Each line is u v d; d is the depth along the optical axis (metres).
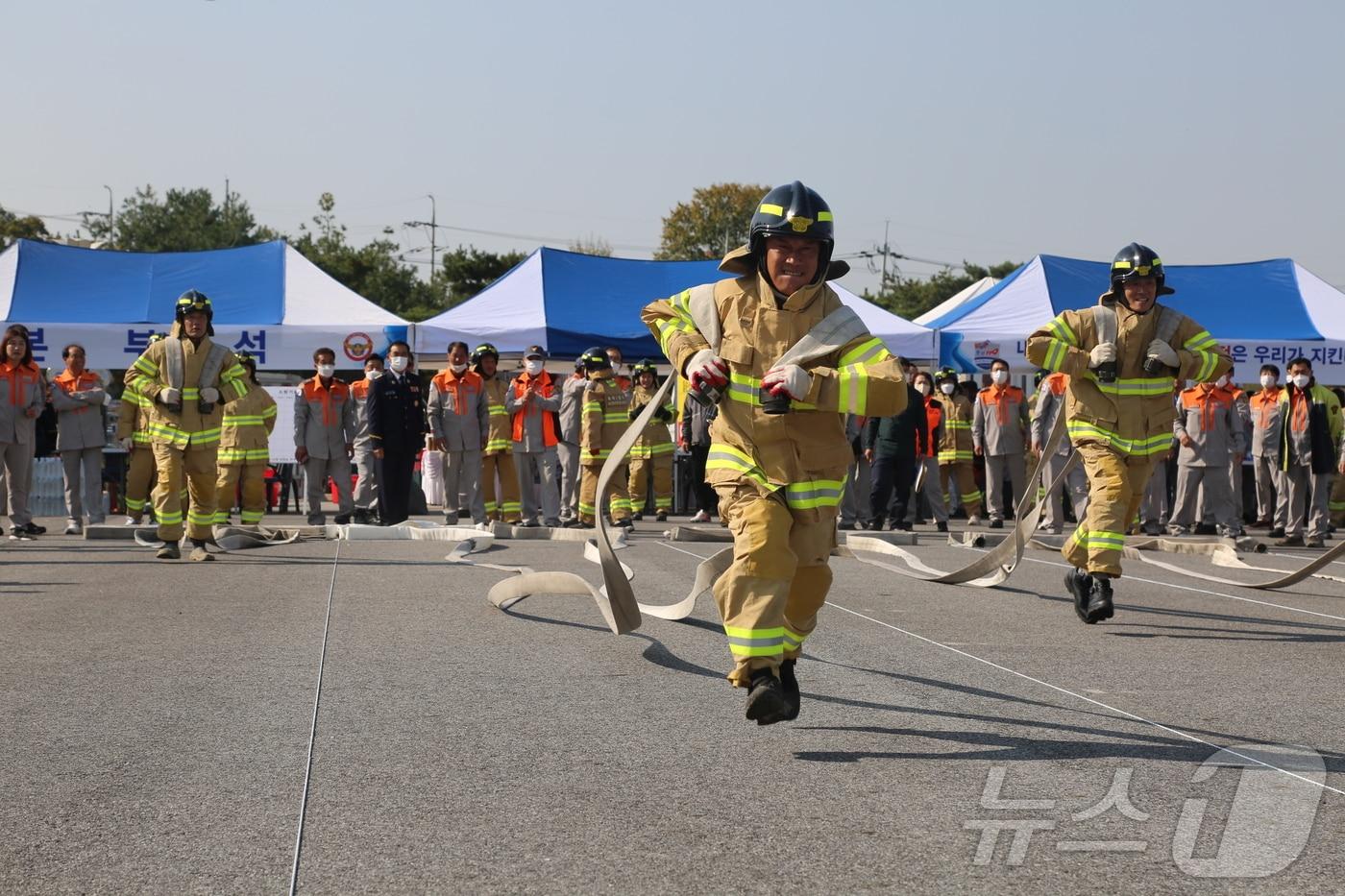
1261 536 18.30
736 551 4.63
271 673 6.19
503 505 17.80
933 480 18.41
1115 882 3.33
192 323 11.91
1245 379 22.11
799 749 4.72
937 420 18.52
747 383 4.71
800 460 4.70
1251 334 22.33
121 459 22.14
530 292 21.56
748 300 4.78
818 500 4.72
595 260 22.20
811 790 4.16
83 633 7.46
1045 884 3.30
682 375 4.76
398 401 16.88
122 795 4.10
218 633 7.47
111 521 18.84
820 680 6.11
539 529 15.73
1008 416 18.64
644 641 7.22
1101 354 8.04
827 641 7.36
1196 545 13.69
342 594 9.35
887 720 5.22
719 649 6.93
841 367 4.66
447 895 3.23
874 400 4.50
